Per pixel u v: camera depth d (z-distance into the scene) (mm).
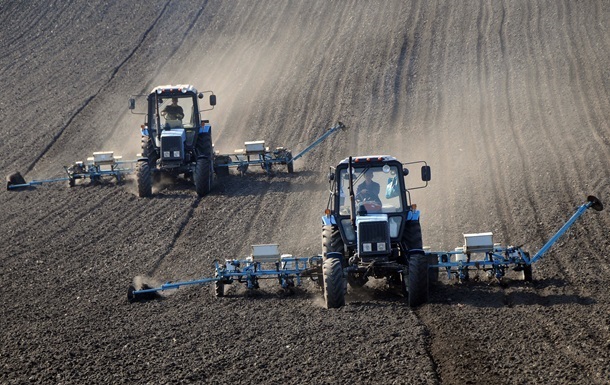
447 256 47688
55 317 45125
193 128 73500
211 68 109125
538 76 95500
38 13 130750
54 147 87938
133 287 47438
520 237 54781
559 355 36344
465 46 105562
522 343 37844
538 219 58031
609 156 71188
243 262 47906
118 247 57562
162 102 74000
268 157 76188
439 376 35344
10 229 63156
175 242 58312
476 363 36219
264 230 59906
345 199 47062
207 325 42594
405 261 45812
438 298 44750
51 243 59094
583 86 91312
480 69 99125
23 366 38688
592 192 62656
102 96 102312
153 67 110625
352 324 41094
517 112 86500
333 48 110125
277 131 88438
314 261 48562
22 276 52531
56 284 50719
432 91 94562
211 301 46719
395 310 43031
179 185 73875
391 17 117312
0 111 99438
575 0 115812
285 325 41781
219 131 90438
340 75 101625
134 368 37750
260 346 39250
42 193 73312
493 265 46500
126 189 73188
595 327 39156
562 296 43750
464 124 85000
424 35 110062
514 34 107375
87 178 77562
